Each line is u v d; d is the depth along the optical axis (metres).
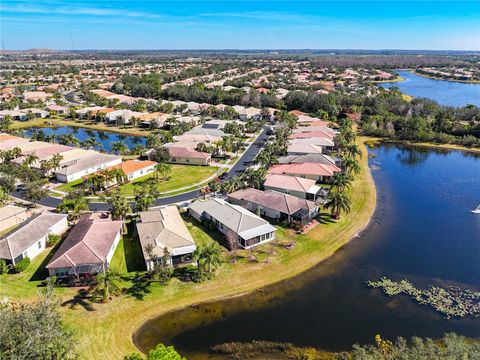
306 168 91.44
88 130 150.88
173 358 30.84
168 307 45.97
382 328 43.22
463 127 140.12
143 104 182.75
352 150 107.62
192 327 43.12
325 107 177.00
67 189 84.81
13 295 45.75
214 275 51.84
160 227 57.97
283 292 49.66
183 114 174.00
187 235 58.16
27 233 56.16
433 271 54.84
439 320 44.56
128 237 61.56
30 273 51.25
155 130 147.88
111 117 159.75
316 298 48.53
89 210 72.25
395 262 57.06
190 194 81.31
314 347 40.34
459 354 30.23
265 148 108.75
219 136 128.38
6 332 27.19
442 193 86.31
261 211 70.81
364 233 66.06
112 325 42.56
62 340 30.03
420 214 74.44
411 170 104.31
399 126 146.62
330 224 67.94
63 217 63.59
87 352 38.50
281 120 150.50
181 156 104.06
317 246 60.72
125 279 50.38
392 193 85.94
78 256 50.19
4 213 65.88
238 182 79.94
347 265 56.16
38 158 97.38
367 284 51.59
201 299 47.66
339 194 68.75
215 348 39.88
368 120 153.75
